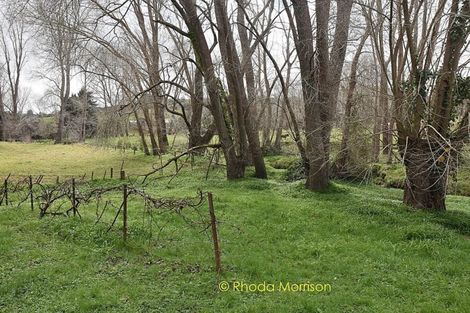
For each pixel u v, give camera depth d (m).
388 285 7.16
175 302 6.36
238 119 18.23
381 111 14.84
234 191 15.34
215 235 7.48
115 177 21.58
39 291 6.71
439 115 11.27
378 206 12.30
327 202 13.23
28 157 32.44
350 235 9.96
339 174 18.00
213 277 7.24
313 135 14.76
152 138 32.53
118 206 12.08
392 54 12.02
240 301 6.45
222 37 17.59
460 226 10.75
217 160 21.56
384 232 10.12
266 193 14.95
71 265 7.70
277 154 28.14
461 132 11.24
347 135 14.77
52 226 9.91
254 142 19.02
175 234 9.53
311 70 15.07
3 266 7.62
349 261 8.22
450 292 6.87
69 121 53.78
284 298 6.57
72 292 6.62
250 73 24.19
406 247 9.05
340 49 16.98
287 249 8.86
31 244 8.80
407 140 11.33
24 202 13.09
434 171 11.43
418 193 12.23
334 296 6.65
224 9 17.48
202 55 16.86
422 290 6.97
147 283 7.04
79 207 11.96
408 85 12.18
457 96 11.98
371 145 16.69
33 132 60.72
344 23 16.83
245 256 8.25
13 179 20.53
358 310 6.28
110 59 27.34
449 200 15.05
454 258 8.41
